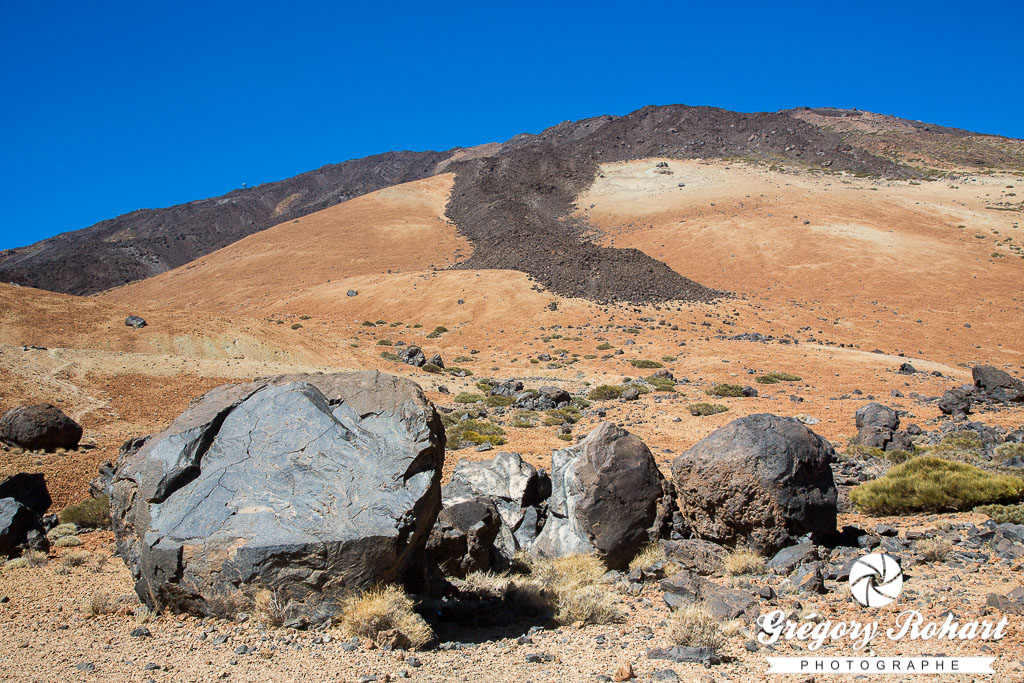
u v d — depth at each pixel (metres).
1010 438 29.33
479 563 12.21
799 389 53.28
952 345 78.19
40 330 59.50
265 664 7.12
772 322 86.19
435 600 9.75
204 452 9.45
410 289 102.81
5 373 41.62
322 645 7.66
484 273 105.00
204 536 8.53
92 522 18.41
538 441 33.69
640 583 11.38
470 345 79.62
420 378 58.00
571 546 13.15
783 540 11.93
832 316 90.12
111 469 22.20
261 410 9.90
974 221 143.88
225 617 8.34
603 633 8.84
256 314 103.62
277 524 8.52
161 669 7.03
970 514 15.59
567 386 56.81
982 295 98.00
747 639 8.29
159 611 8.77
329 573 8.31
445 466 27.02
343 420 9.88
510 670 7.28
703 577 11.16
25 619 9.12
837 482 20.55
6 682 6.85
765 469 12.01
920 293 99.88
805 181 195.25
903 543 12.70
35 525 14.69
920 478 16.97
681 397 49.06
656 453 29.50
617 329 81.19
